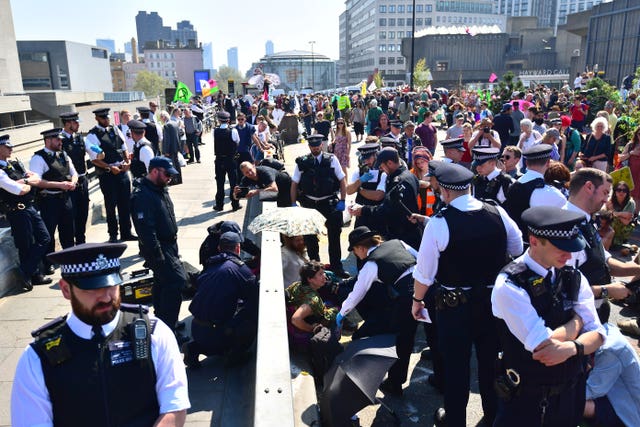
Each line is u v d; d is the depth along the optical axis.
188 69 160.88
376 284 4.29
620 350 3.44
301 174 6.43
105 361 2.03
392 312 4.13
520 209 4.36
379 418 3.83
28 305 5.56
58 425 2.00
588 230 3.47
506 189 5.07
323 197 6.34
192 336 4.49
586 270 3.49
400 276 4.07
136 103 37.78
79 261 1.97
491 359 3.39
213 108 26.48
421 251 3.32
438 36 92.75
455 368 3.31
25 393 1.96
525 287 2.56
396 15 138.12
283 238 5.41
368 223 5.48
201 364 4.61
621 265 3.98
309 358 4.42
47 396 1.98
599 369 3.47
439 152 16.83
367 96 28.91
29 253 5.95
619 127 10.88
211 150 18.11
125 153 7.62
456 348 3.29
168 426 2.09
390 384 4.09
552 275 2.61
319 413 3.66
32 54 82.88
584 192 3.44
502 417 2.81
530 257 2.64
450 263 3.22
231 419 3.77
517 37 95.56
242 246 5.84
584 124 16.48
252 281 4.51
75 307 2.03
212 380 4.33
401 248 4.30
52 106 36.75
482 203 3.36
